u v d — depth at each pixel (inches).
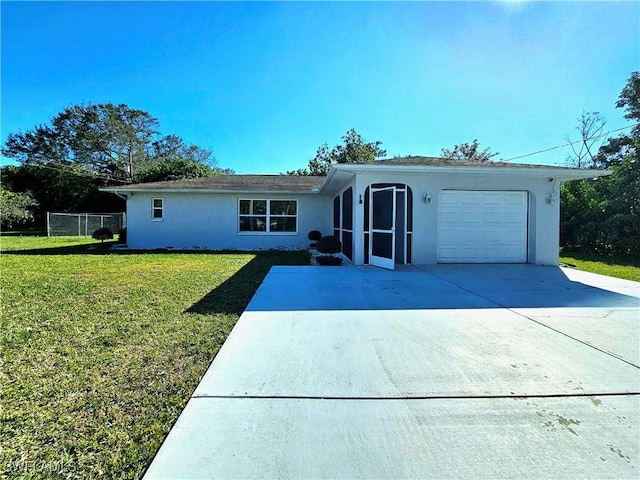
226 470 70.2
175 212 563.8
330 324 163.5
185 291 236.1
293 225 581.0
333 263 377.1
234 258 434.0
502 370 115.8
